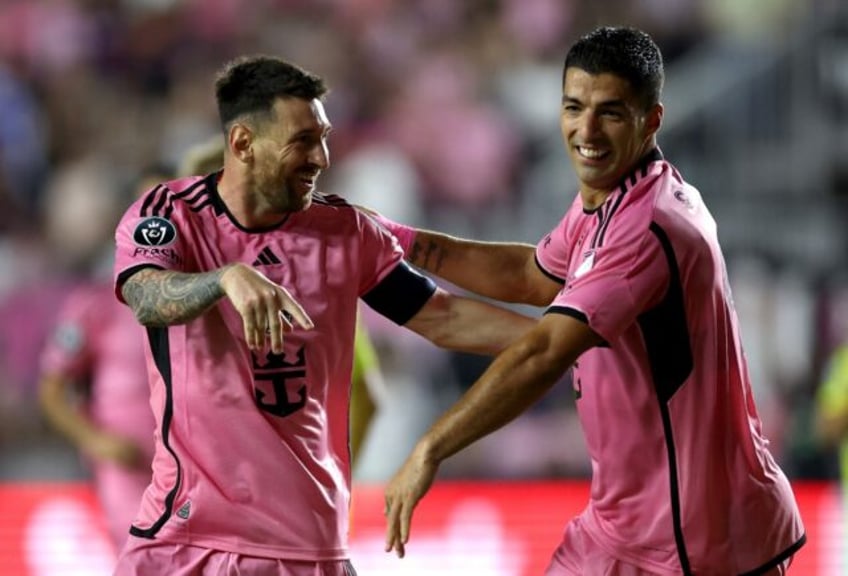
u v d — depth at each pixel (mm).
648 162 16156
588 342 15320
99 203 43375
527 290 17875
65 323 26516
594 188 16281
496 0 50906
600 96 15672
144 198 16062
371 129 47562
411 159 46844
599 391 16312
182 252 15805
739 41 46406
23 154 47125
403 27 50594
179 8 50562
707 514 16094
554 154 46406
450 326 17125
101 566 28781
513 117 47812
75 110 48250
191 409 15836
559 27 50281
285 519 15844
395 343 38031
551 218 44656
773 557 16453
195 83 49281
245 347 15773
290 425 15922
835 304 40344
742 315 40031
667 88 45938
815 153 44156
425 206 45875
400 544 15086
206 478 15844
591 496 16938
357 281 16438
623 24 49406
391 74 49469
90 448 26109
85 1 50406
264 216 16062
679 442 16016
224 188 16109
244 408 15773
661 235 15539
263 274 15906
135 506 26047
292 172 15742
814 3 45594
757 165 44312
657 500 16188
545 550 29281
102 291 26500
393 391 37844
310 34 50500
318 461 16094
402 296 16875
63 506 29344
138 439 25969
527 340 15336
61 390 26531
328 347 16156
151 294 15141
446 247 17938
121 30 50219
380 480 37375
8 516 29062
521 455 38031
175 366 15875
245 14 50688
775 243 42812
